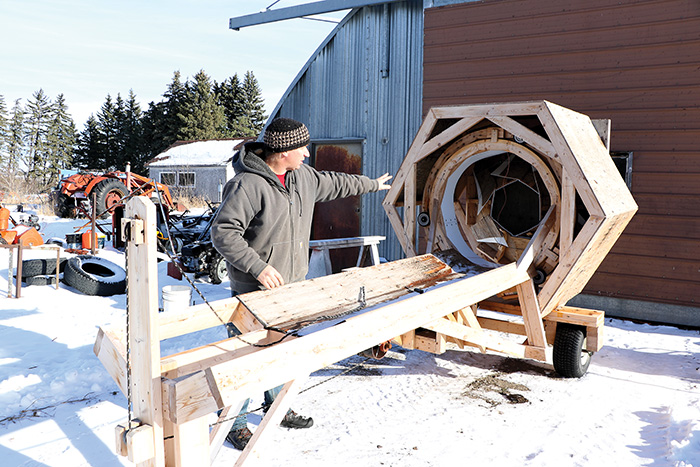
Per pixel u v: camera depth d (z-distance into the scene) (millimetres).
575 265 4141
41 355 4934
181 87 61781
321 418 3754
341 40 9320
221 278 8953
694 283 6508
